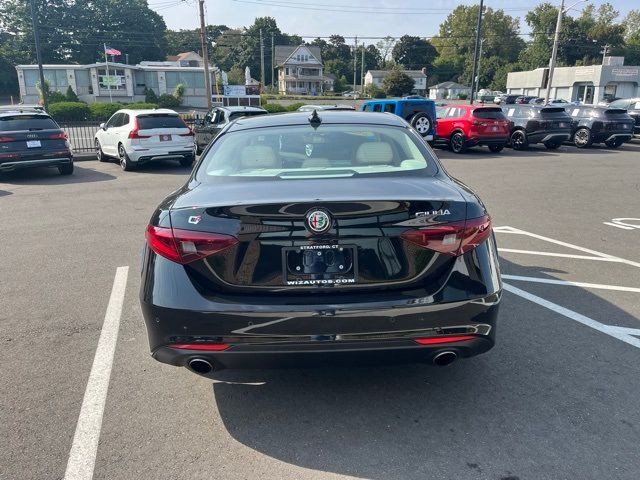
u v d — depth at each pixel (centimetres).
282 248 273
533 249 672
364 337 273
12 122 1270
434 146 2164
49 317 461
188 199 294
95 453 282
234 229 272
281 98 7762
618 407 318
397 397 331
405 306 271
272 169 335
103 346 406
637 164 1584
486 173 1402
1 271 590
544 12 9475
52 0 8962
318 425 304
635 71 5462
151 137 1435
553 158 1769
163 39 10294
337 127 381
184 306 274
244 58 11719
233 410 320
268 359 276
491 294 284
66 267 603
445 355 286
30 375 362
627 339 407
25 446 287
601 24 9538
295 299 275
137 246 689
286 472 266
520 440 288
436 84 12081
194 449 285
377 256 275
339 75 13050
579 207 952
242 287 277
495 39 11575
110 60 9550
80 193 1106
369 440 290
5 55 8331
